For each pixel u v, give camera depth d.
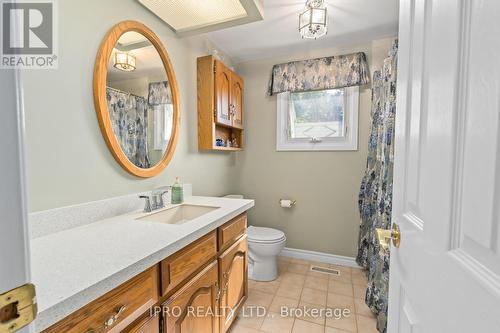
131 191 1.32
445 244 0.41
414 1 0.59
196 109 1.89
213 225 1.13
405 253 0.62
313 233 2.41
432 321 0.46
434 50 0.47
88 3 1.06
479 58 0.33
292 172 2.46
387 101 1.52
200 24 1.54
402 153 0.66
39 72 0.90
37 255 0.74
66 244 0.83
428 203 0.48
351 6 1.62
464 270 0.36
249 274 2.07
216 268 1.21
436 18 0.46
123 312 0.69
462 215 0.37
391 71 1.47
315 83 2.24
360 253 2.12
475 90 0.34
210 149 1.96
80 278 0.60
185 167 1.78
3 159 0.27
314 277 2.09
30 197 0.88
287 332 1.45
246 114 2.58
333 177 2.31
